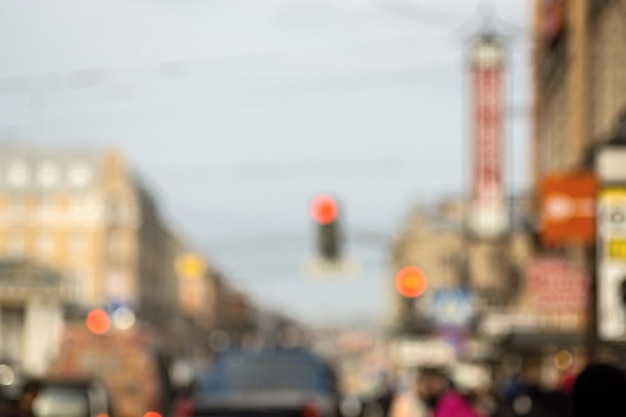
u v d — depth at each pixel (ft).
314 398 163.43
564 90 309.42
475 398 171.63
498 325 327.88
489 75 318.45
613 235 130.11
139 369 261.85
